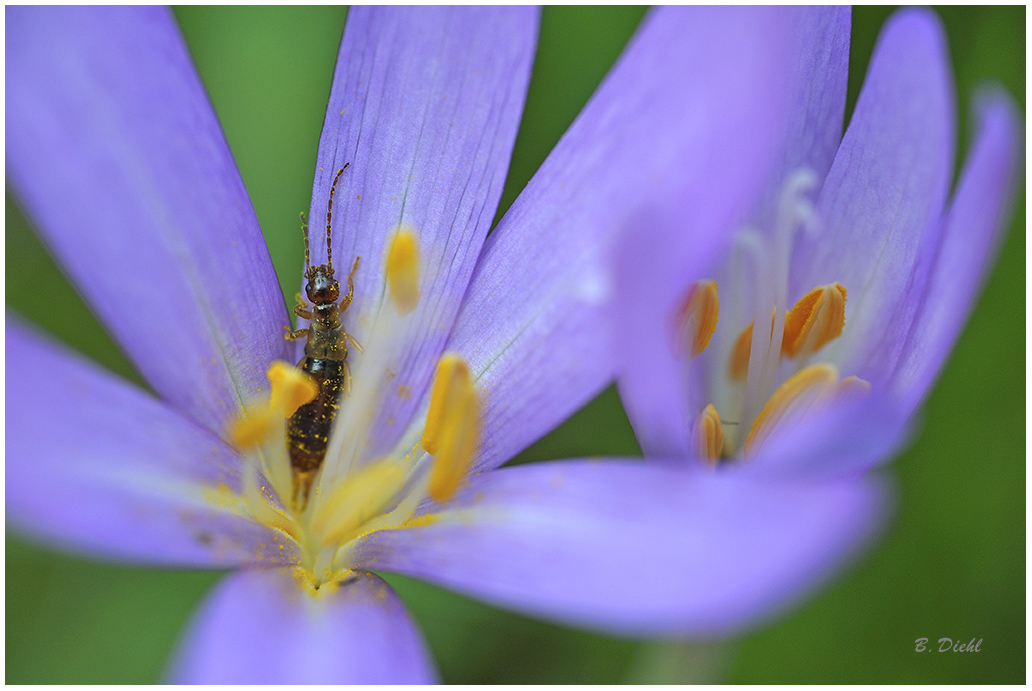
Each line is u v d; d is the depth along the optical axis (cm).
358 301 14
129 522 13
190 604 15
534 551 13
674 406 12
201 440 13
